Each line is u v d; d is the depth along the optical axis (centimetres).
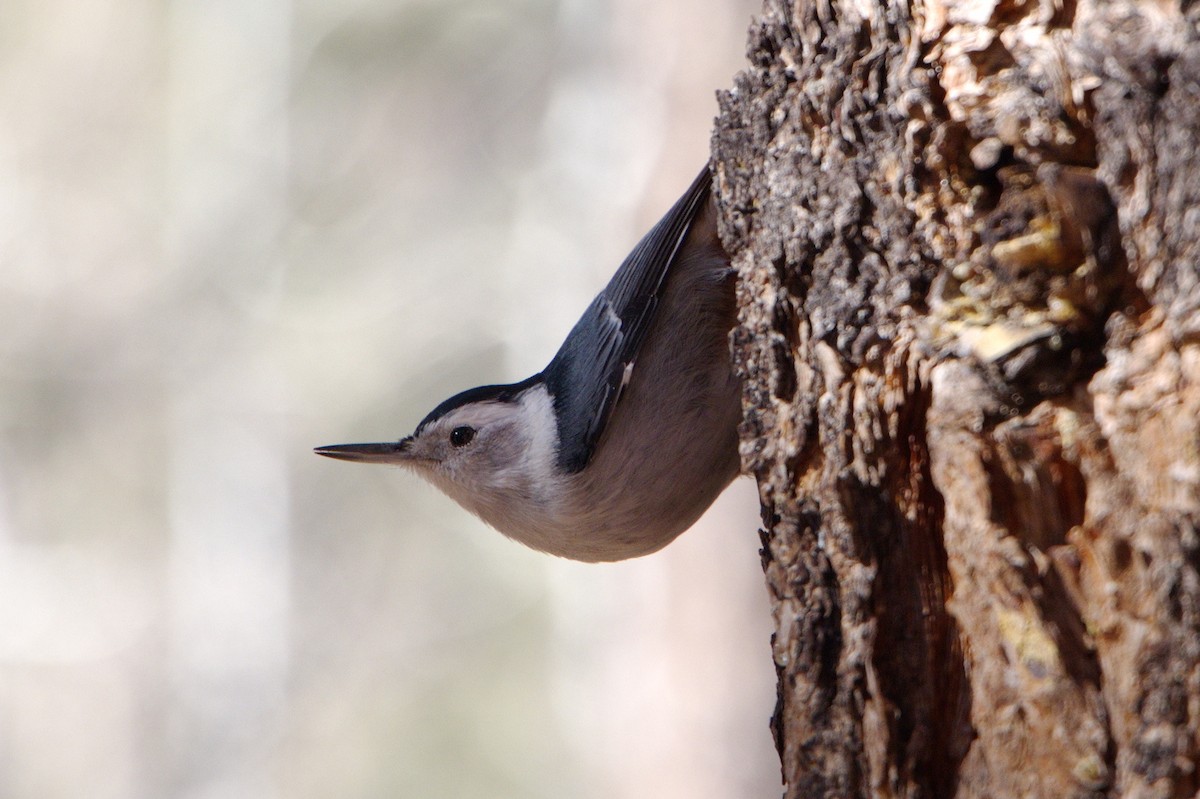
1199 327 340
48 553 2405
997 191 406
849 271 448
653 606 1273
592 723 1797
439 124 2391
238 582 2342
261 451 2364
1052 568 382
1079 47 371
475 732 2169
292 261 2420
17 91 2605
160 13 2605
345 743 2216
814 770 462
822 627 465
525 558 2266
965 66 406
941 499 426
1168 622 349
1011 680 386
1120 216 362
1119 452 363
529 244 2305
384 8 2400
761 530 508
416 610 2284
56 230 2539
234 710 2306
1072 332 382
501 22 2375
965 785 415
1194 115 338
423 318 2330
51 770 2361
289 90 2445
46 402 2456
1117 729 364
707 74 1256
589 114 1870
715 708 1199
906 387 425
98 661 2402
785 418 489
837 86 455
